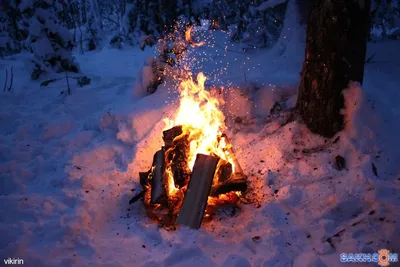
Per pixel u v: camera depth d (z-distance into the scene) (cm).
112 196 386
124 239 332
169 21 1032
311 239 322
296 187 386
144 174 390
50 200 373
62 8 1298
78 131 520
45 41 714
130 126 485
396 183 365
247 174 416
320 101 427
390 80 542
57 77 713
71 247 318
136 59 929
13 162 437
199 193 353
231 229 338
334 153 412
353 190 364
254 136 467
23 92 648
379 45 693
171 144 391
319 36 413
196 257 309
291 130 446
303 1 658
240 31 866
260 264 299
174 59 616
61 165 439
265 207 363
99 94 635
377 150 401
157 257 309
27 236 322
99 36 1159
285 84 527
